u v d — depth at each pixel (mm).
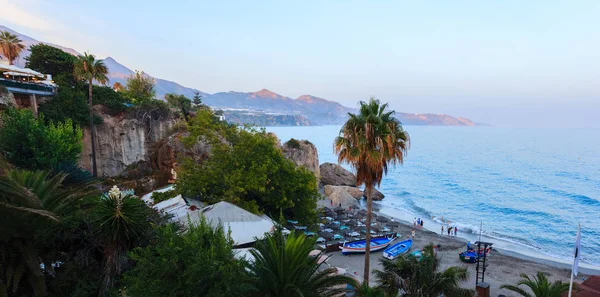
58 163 34531
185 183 29734
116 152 52906
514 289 21047
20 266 12766
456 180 119062
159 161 47938
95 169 45156
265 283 10750
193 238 10914
